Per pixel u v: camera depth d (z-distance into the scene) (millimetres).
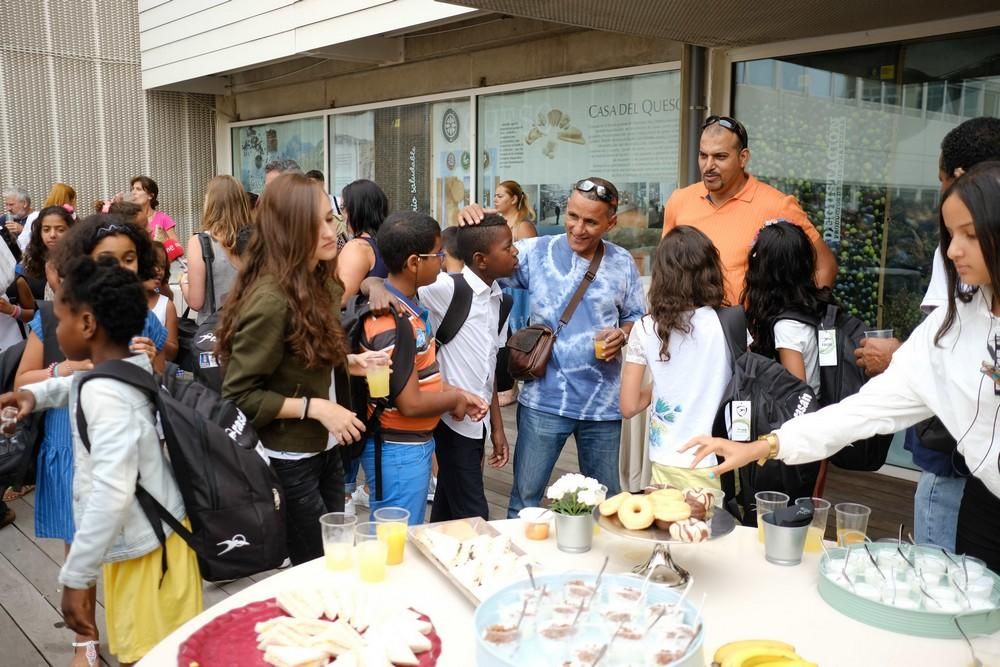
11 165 8820
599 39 5645
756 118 4762
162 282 3391
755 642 1363
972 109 3934
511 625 1310
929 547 1745
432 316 2760
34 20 8766
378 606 1587
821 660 1411
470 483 2801
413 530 1938
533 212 6332
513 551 1852
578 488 1866
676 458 2379
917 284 4270
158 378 2006
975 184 1421
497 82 6441
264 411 2061
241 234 2990
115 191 9484
